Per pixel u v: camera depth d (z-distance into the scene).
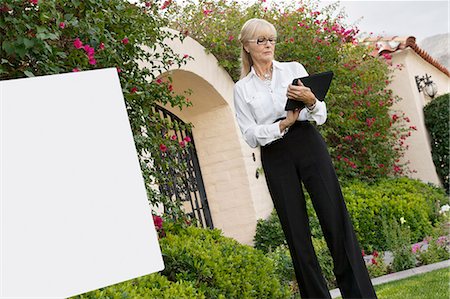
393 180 7.41
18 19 2.33
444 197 7.36
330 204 2.50
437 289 3.64
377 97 7.74
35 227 0.70
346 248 2.49
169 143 3.68
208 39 5.96
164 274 3.11
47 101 0.74
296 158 2.53
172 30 5.18
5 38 2.30
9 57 2.37
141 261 0.76
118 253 0.74
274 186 2.57
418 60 9.15
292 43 6.55
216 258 3.25
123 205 0.76
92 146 0.75
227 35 6.09
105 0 2.96
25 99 0.72
